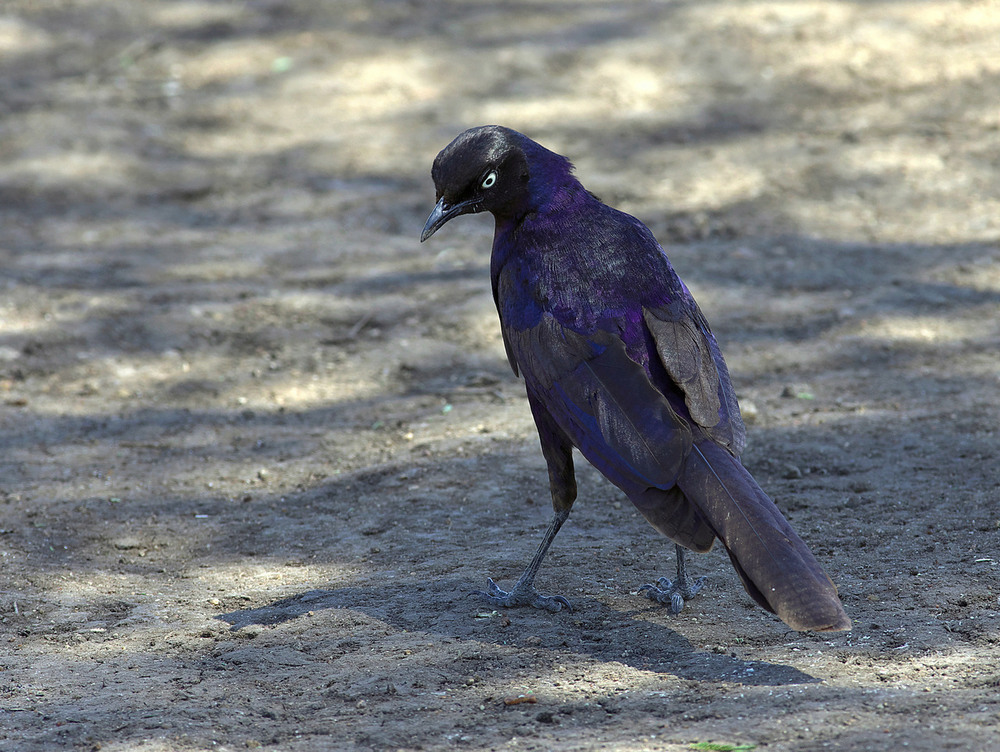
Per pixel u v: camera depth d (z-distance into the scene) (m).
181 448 11.75
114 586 8.77
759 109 21.81
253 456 11.55
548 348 7.64
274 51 24.67
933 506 9.30
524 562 8.80
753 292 15.51
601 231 7.92
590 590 8.28
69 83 23.67
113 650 7.57
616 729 6.06
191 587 8.73
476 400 12.80
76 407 12.82
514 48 24.28
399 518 9.86
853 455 10.57
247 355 14.27
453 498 10.18
